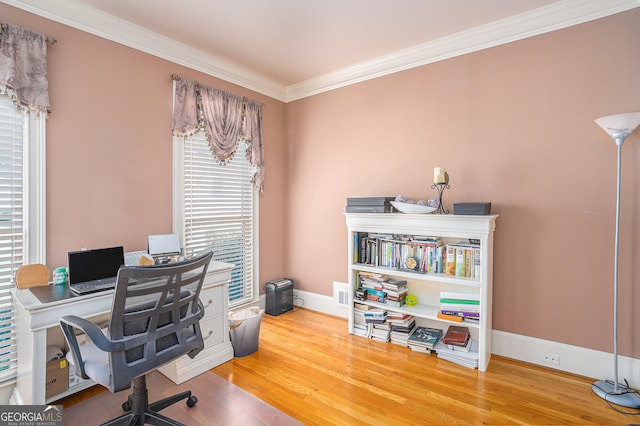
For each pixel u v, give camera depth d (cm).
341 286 339
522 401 194
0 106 190
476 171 259
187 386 212
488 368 233
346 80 330
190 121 279
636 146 203
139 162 251
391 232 269
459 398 197
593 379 216
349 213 288
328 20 239
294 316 345
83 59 220
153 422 160
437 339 263
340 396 200
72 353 146
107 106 232
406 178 296
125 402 185
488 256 230
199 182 296
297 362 243
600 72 213
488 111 254
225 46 280
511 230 246
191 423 176
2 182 191
